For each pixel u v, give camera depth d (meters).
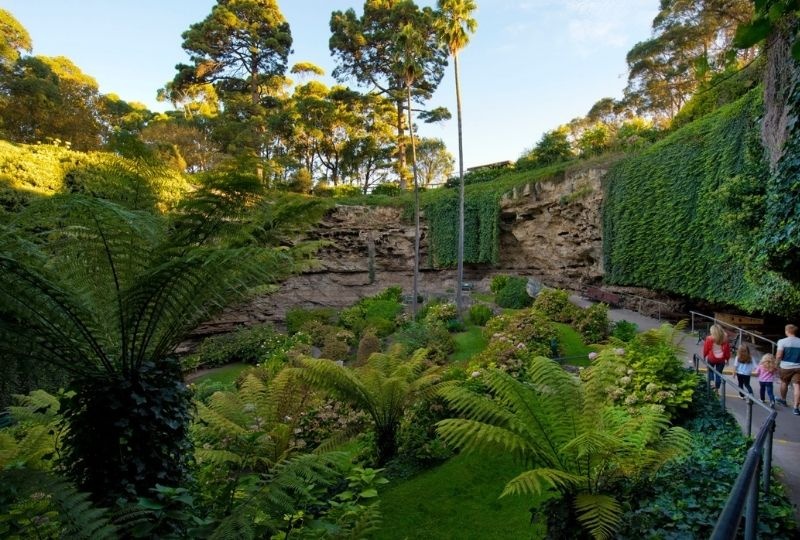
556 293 13.77
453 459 5.94
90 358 3.16
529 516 4.49
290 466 2.62
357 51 28.53
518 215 20.14
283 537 2.40
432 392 6.57
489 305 17.27
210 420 5.21
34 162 10.82
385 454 6.53
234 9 28.14
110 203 2.54
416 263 17.61
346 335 15.29
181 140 23.58
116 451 3.01
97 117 24.12
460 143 16.67
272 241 4.12
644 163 13.51
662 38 23.95
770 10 1.29
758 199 8.22
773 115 7.80
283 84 31.72
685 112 15.07
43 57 23.27
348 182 34.09
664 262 12.38
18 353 2.83
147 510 2.15
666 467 3.61
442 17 16.61
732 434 4.65
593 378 3.98
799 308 7.79
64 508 1.94
